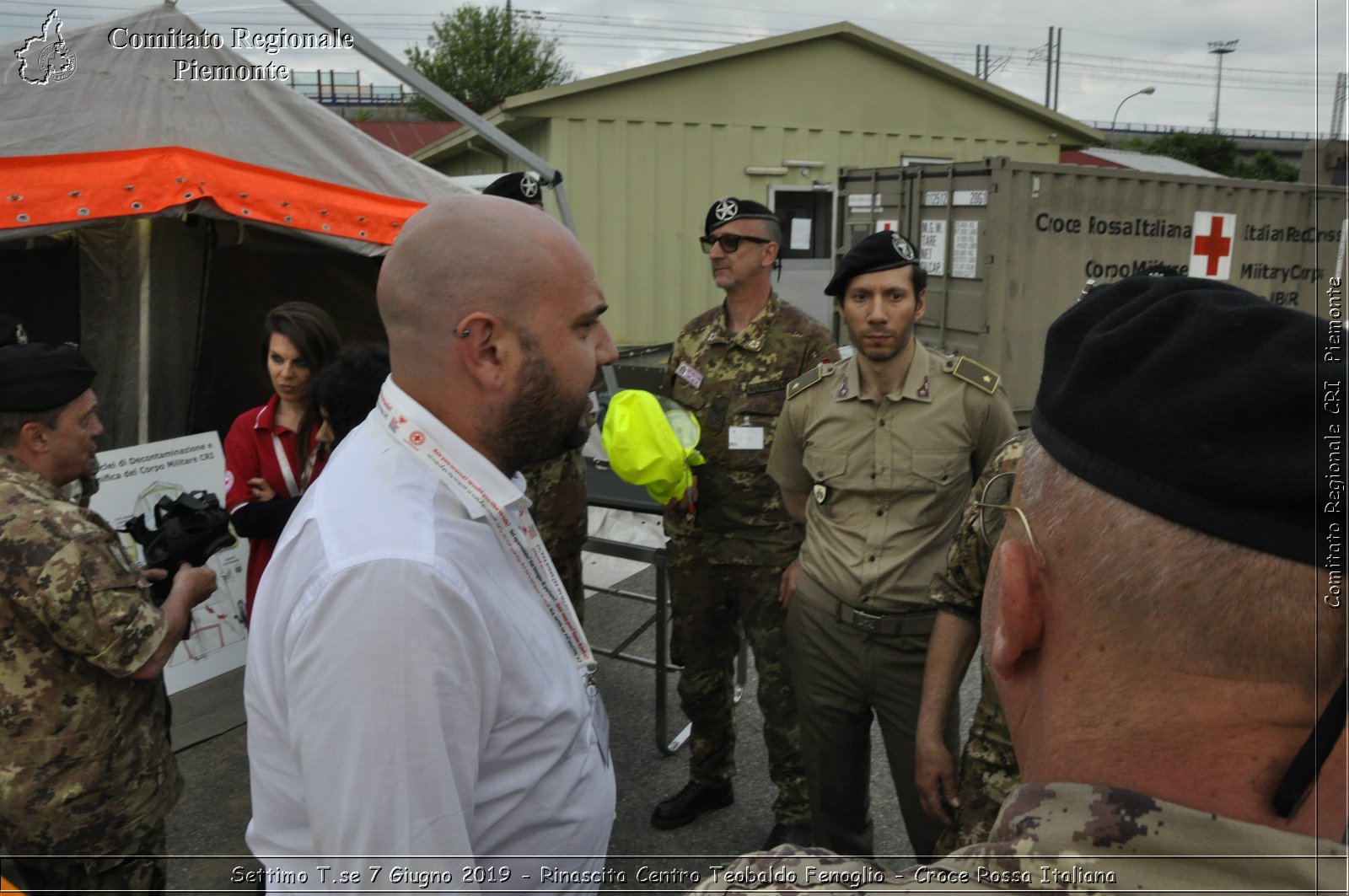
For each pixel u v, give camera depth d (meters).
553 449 1.09
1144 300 0.59
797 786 2.64
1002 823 0.56
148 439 3.87
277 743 0.99
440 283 0.98
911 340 2.18
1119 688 0.53
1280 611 0.48
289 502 2.69
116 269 3.72
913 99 10.59
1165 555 0.50
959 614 1.86
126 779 1.78
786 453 2.39
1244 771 0.50
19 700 1.65
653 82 9.35
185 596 1.96
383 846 0.87
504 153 3.98
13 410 1.73
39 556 1.60
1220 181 7.73
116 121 3.04
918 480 2.11
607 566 4.79
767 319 2.69
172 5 3.12
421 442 1.00
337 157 3.48
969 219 7.27
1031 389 7.38
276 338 2.69
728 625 2.78
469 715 0.92
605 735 1.24
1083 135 11.50
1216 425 0.50
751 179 9.96
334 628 0.87
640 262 9.59
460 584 0.93
